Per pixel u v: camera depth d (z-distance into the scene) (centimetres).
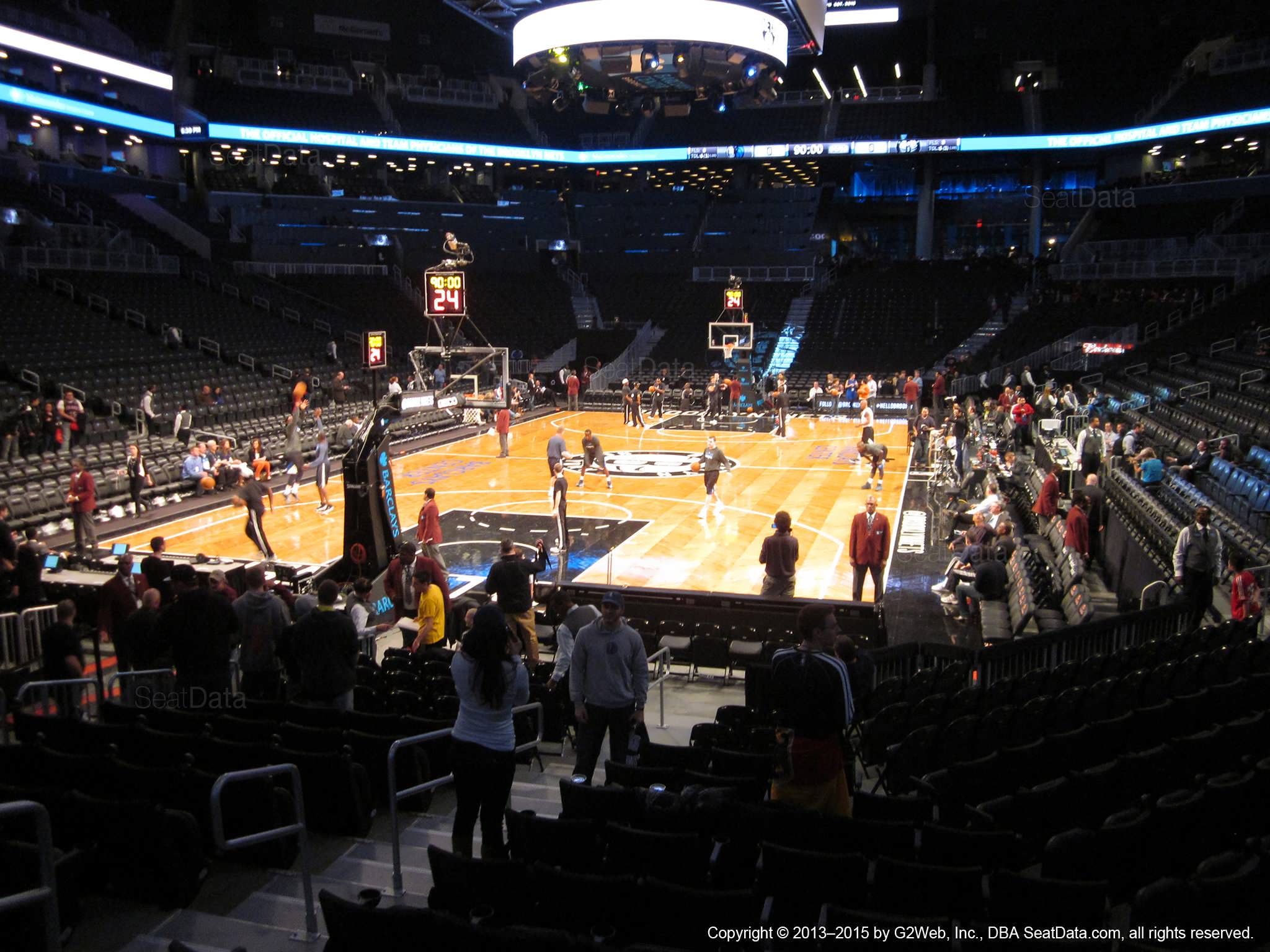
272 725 727
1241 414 2459
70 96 4159
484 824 608
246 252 4725
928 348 4528
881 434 3459
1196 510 1803
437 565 1173
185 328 3472
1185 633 1116
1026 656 1095
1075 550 1545
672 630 1407
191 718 750
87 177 4347
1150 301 4200
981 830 592
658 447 3212
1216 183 4709
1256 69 4659
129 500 2212
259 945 520
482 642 583
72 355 2878
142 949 511
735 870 576
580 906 475
